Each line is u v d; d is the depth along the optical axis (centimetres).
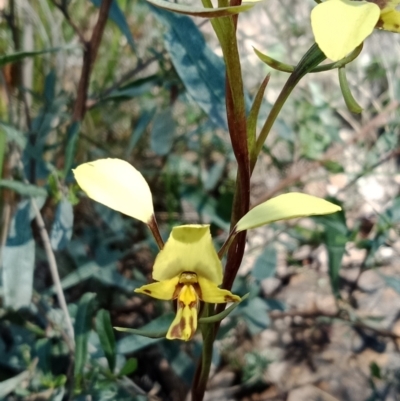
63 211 12
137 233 17
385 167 21
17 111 14
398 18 6
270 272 13
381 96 21
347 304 16
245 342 16
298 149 19
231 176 19
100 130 18
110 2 13
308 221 19
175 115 19
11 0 13
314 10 5
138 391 12
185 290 7
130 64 18
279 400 15
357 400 15
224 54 6
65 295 16
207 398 15
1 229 15
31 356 13
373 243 15
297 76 7
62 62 16
